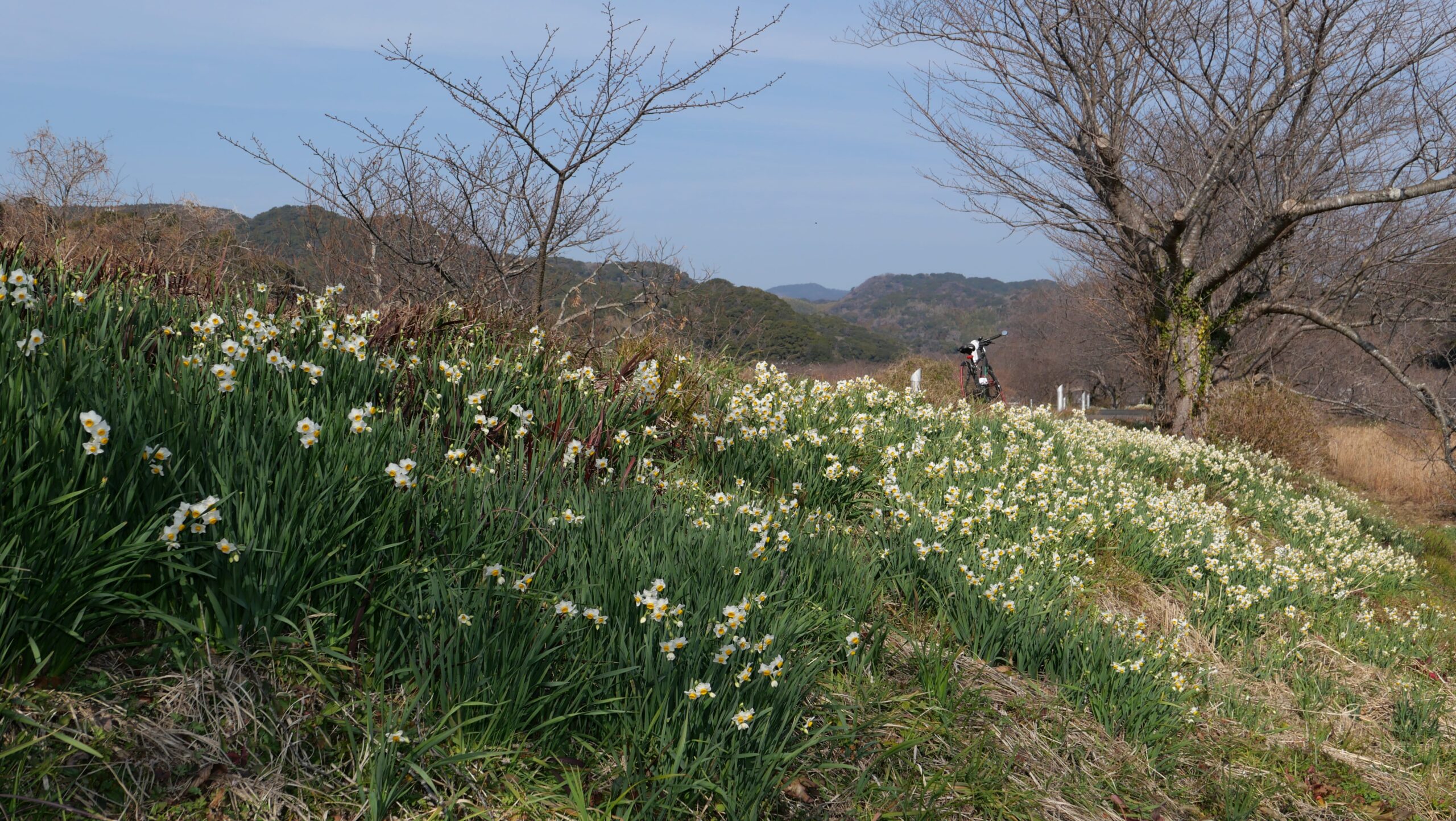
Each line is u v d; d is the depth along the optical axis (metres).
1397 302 15.90
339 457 3.01
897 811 2.81
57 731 2.10
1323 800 3.84
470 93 7.12
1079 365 42.81
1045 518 5.88
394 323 5.23
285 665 2.57
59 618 2.26
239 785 2.19
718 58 7.37
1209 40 13.41
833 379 9.09
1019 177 15.34
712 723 2.67
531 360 5.27
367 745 2.37
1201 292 14.70
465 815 2.34
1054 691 3.98
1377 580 8.10
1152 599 5.79
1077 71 14.23
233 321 4.20
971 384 18.28
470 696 2.56
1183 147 14.39
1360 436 18.23
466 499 3.18
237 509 2.64
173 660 2.44
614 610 2.96
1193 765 3.83
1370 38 11.84
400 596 2.76
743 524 3.99
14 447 2.39
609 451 4.57
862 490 5.55
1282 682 5.17
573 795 2.42
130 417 2.72
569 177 7.56
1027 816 3.03
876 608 4.10
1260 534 8.93
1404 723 4.86
